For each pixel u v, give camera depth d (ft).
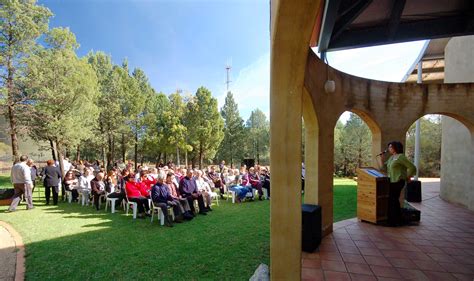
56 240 14.01
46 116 42.78
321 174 13.82
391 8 13.75
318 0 5.91
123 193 21.90
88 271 10.23
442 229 14.90
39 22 42.34
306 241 11.58
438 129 56.59
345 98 16.02
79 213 21.03
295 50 7.07
